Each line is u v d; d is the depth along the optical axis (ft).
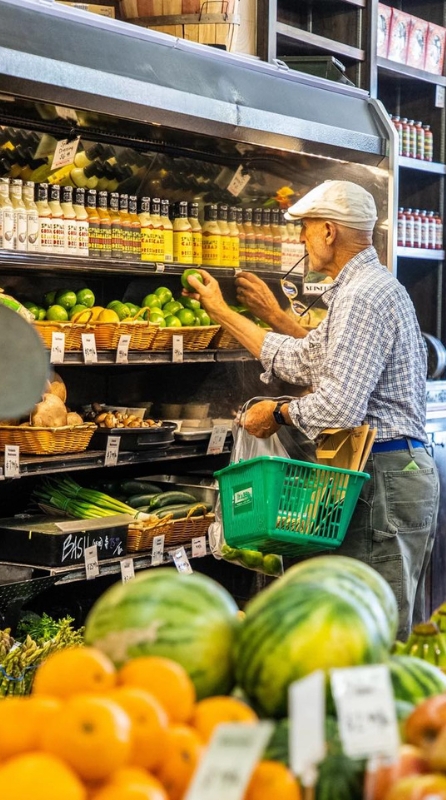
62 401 12.77
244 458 12.84
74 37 11.00
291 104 13.50
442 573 16.87
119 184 13.89
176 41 12.22
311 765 3.19
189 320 13.87
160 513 13.44
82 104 11.05
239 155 14.53
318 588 4.09
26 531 11.99
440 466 16.78
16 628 11.30
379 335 10.41
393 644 4.93
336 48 15.61
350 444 10.48
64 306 13.20
